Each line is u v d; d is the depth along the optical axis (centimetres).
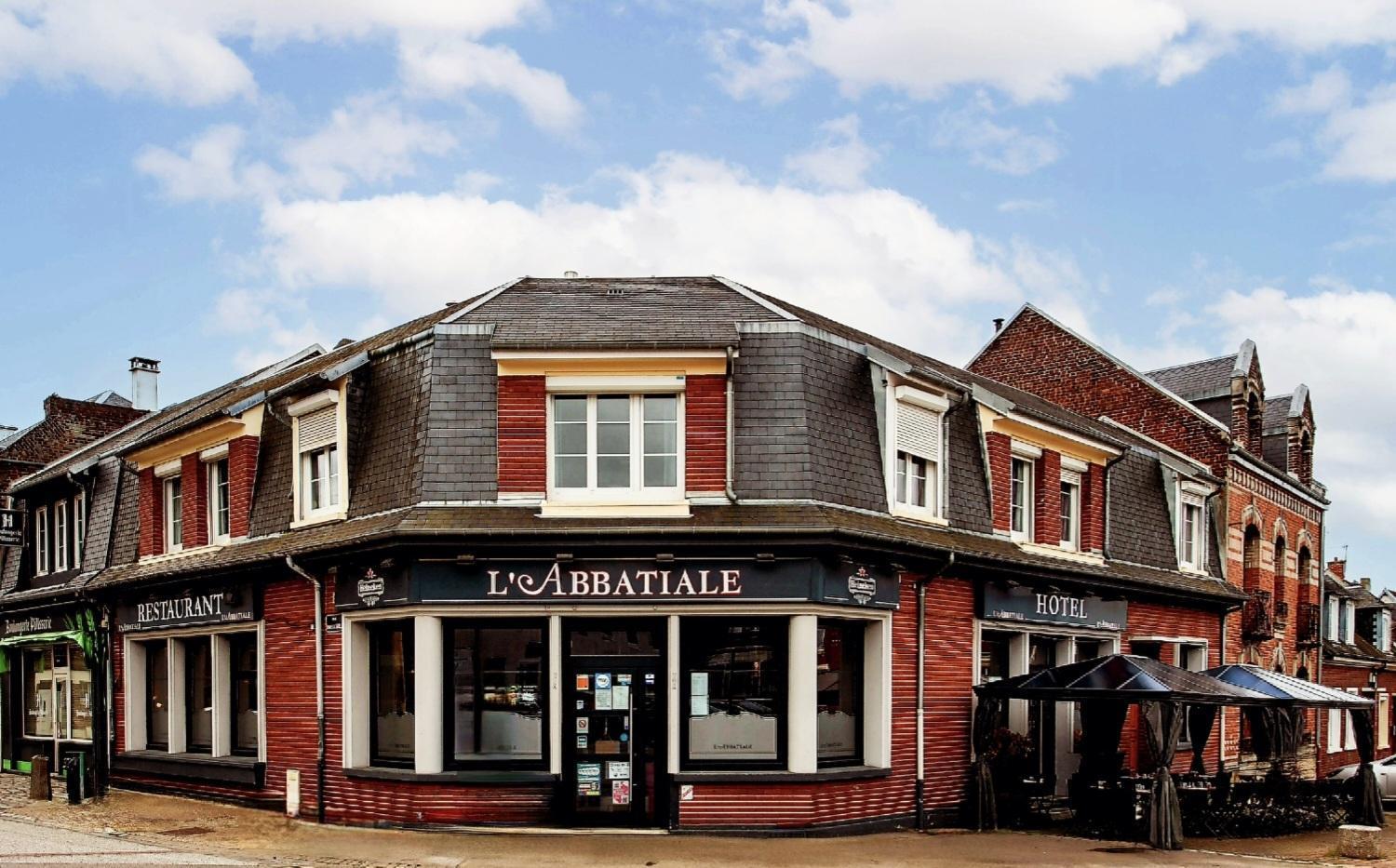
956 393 1692
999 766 1608
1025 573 1719
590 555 1372
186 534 1844
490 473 1407
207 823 1506
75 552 2250
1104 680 1530
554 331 1455
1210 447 2467
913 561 1516
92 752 1877
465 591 1373
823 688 1448
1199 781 1703
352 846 1319
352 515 1505
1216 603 2295
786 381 1444
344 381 1538
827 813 1386
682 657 1397
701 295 1664
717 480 1399
